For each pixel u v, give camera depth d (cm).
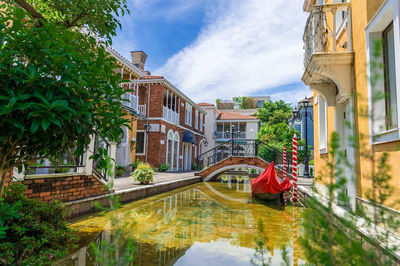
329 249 131
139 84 1972
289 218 661
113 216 151
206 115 3297
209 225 579
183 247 426
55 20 443
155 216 659
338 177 127
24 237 304
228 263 359
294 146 892
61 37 267
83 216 618
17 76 238
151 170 1075
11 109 212
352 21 575
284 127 2661
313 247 142
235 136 3183
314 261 139
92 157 310
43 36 243
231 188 1338
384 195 141
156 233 507
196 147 2791
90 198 657
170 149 2152
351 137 139
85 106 261
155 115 1936
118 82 317
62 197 593
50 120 224
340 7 600
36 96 227
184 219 635
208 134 3250
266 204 880
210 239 472
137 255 386
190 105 2683
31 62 251
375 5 462
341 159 129
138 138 1955
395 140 381
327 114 803
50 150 295
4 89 231
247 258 378
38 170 578
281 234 508
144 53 2175
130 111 1509
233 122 3466
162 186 1102
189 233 512
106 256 145
